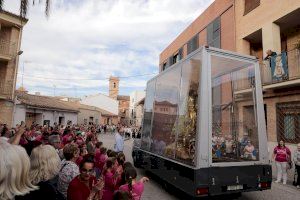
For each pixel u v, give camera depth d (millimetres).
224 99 6848
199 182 5746
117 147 11164
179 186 6441
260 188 6402
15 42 23156
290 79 10992
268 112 12812
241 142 6988
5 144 1946
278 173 9789
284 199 7305
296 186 9070
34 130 12727
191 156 6113
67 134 10008
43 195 2535
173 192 7703
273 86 11641
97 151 6320
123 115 80875
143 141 10195
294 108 11523
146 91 10711
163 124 8133
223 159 6426
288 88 11688
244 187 6191
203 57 6305
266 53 13125
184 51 22375
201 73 6242
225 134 6773
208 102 6180
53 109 31766
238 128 7145
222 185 5941
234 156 6863
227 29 16375
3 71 22906
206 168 5859
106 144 25469
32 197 2230
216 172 5930
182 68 7293
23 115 25938
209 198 7113
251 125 6945
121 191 2955
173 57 24984
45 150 2781
